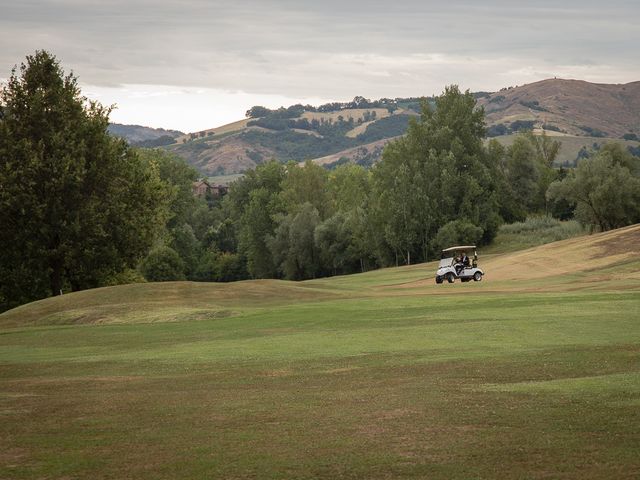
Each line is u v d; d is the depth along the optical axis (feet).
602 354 68.59
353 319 110.42
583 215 326.65
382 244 400.26
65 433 47.37
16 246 198.90
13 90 206.28
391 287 194.70
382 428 44.57
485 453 38.14
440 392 54.44
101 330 120.37
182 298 156.87
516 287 162.30
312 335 95.20
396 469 36.22
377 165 418.10
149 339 104.37
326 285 206.69
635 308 103.76
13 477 37.29
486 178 382.01
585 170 322.96
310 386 60.64
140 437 45.44
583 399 49.03
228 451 41.11
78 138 207.00
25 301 214.28
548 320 94.43
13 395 62.59
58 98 205.98
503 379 58.75
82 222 198.59
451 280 194.59
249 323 114.21
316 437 43.32
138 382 67.31
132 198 218.38
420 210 375.66
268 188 553.64
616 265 195.31
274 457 39.42
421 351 76.74
